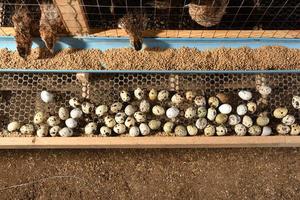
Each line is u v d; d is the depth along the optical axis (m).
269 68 0.63
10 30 0.59
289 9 0.60
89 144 0.60
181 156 0.66
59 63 0.61
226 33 0.60
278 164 0.66
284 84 0.64
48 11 0.54
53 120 0.61
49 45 0.55
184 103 0.63
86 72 0.62
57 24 0.56
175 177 0.66
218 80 0.64
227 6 0.57
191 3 0.54
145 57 0.61
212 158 0.66
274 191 0.66
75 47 0.61
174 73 0.63
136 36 0.55
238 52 0.62
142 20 0.56
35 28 0.57
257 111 0.63
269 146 0.63
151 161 0.66
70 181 0.66
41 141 0.59
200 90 0.63
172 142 0.60
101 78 0.64
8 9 0.61
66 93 0.63
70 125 0.61
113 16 0.61
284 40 0.61
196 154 0.66
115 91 0.63
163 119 0.62
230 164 0.66
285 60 0.62
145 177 0.66
